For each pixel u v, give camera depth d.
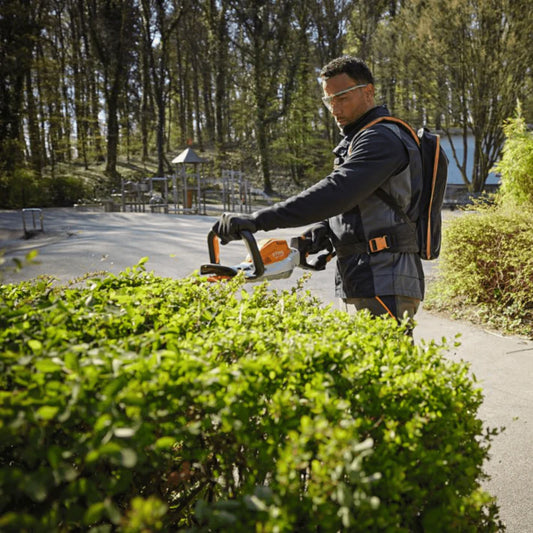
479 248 6.00
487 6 23.44
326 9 34.31
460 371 1.41
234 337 1.48
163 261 9.09
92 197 30.73
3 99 28.44
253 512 1.06
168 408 1.14
